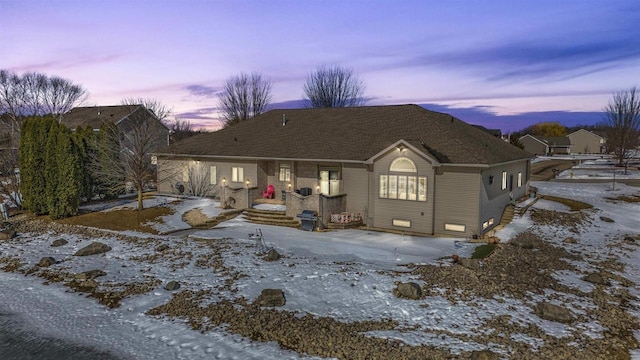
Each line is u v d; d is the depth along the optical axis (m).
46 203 23.44
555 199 28.53
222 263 14.62
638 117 52.34
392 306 11.08
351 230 20.58
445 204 19.58
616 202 28.95
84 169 26.36
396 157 20.34
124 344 9.66
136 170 24.36
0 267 15.14
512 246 17.42
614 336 9.77
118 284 13.15
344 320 10.38
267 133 27.52
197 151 27.88
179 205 25.14
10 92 50.78
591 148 99.38
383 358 8.70
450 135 21.50
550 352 8.88
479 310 10.83
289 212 21.69
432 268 13.88
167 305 11.52
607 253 17.41
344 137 24.27
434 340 9.37
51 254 16.53
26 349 9.58
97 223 21.53
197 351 9.21
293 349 9.16
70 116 45.66
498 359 8.49
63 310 11.53
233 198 23.94
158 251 16.36
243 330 10.02
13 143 33.00
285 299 11.55
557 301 11.62
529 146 95.62
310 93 57.47
